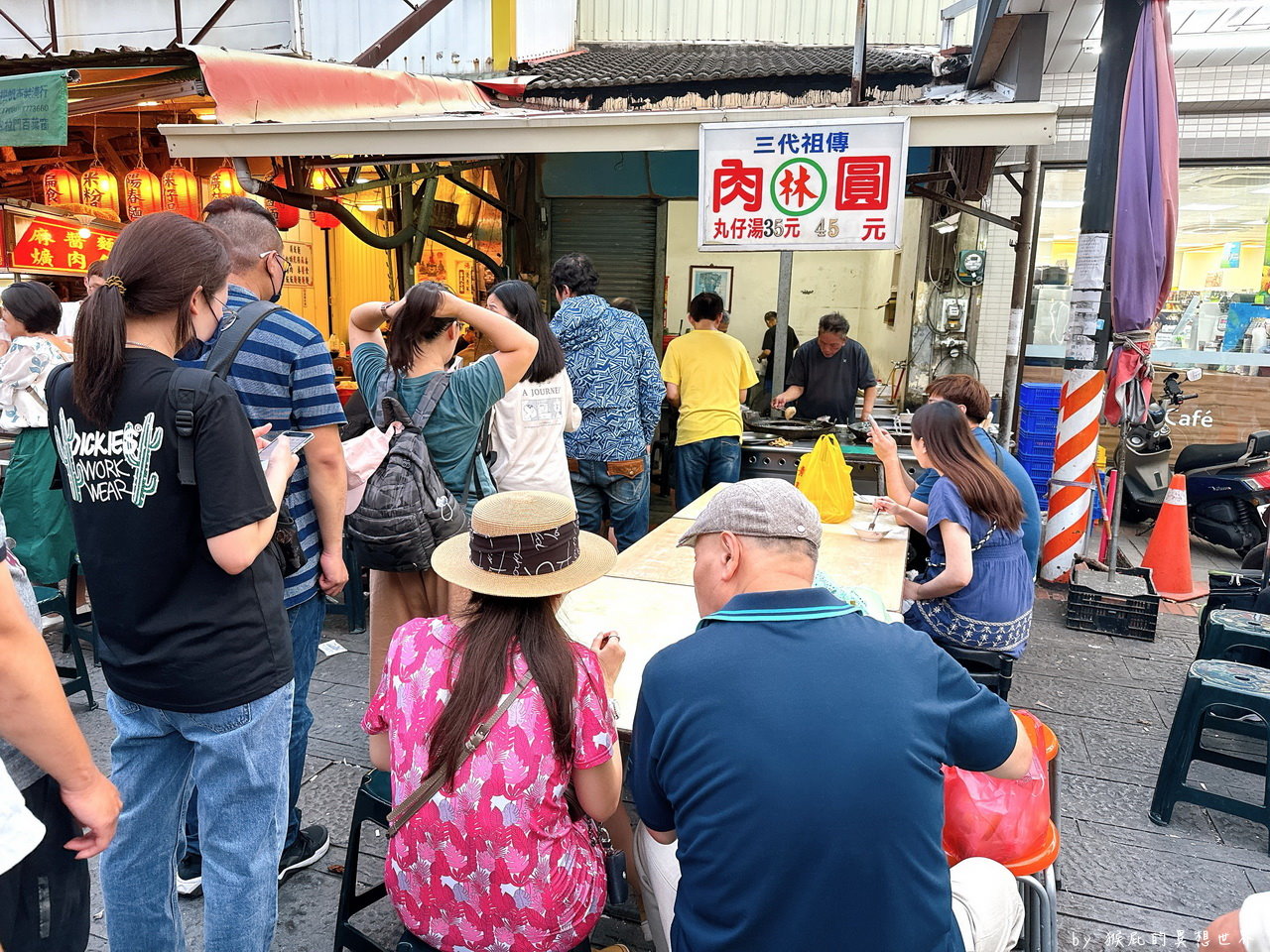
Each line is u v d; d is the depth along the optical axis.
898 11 7.44
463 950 1.56
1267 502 5.69
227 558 1.59
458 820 1.47
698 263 9.11
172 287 1.62
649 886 1.86
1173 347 6.85
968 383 3.40
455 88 5.75
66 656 3.87
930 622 3.07
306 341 2.15
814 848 1.23
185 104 6.11
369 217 8.02
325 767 3.06
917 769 1.28
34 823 1.16
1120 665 4.09
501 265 7.16
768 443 5.68
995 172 5.82
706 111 4.08
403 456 2.51
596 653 1.88
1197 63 6.16
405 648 1.60
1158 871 2.62
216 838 1.76
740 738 1.29
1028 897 2.00
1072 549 5.05
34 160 7.09
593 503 4.57
